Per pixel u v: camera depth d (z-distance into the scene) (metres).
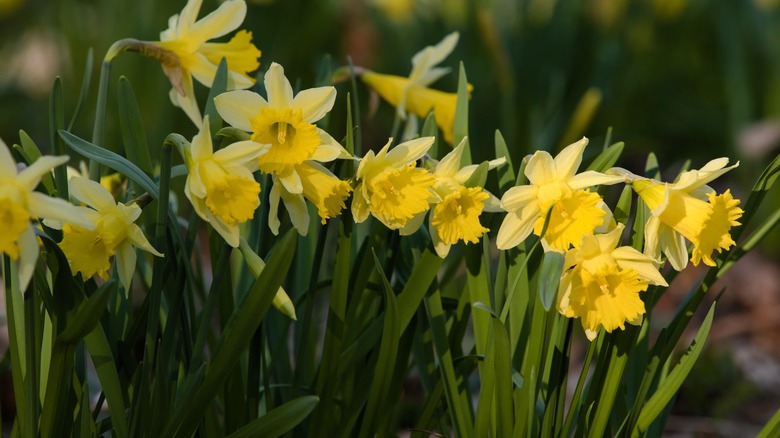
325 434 1.29
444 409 1.34
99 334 1.21
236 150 1.18
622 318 1.21
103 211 1.20
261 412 1.36
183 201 2.39
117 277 1.28
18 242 1.15
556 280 1.19
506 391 1.24
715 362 1.95
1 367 1.30
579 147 1.21
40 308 1.24
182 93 1.28
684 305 1.29
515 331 1.28
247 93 1.20
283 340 1.32
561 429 1.28
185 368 1.25
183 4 2.58
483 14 2.19
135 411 1.22
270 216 1.20
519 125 2.45
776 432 1.27
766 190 1.26
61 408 1.21
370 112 1.41
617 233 1.21
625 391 1.33
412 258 1.33
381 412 1.28
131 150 1.27
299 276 1.36
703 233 1.21
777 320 2.27
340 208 1.21
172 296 1.26
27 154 1.24
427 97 1.40
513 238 1.22
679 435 1.73
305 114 1.21
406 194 1.21
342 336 1.27
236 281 1.36
